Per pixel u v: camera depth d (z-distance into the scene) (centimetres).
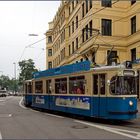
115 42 3828
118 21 3875
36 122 1775
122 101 1666
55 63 7331
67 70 2116
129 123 1745
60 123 1722
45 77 2531
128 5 3816
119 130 1453
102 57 3753
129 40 3753
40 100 2645
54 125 1631
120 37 3853
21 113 2452
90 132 1380
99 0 3728
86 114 1845
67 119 1953
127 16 3841
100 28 3788
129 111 1670
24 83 3494
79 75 1947
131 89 1708
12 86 13912
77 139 1195
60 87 2219
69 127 1551
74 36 5056
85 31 4172
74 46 5069
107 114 1702
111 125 1653
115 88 1689
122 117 1656
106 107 1708
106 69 1731
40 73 2681
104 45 3769
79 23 4634
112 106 1683
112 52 3819
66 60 5700
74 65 2027
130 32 3741
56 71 2303
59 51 6600
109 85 1706
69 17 5531
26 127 1556
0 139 1205
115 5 3875
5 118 2017
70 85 2062
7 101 5119
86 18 4106
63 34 6028
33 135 1298
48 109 2439
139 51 3459
